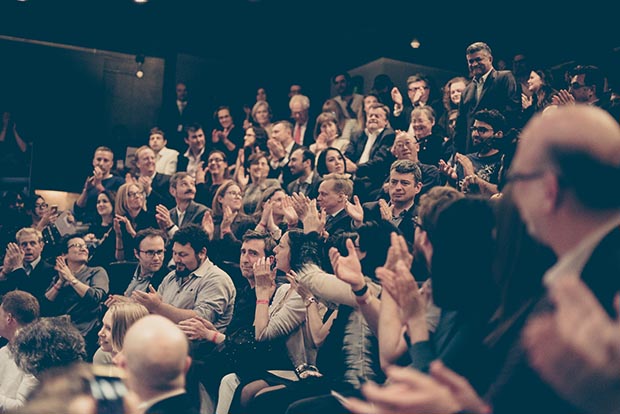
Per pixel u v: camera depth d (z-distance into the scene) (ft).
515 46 30.12
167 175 28.12
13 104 37.22
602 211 4.81
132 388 7.48
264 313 14.38
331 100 29.53
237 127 34.96
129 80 38.78
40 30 37.58
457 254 7.51
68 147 36.47
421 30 33.04
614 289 4.73
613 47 27.04
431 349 8.09
